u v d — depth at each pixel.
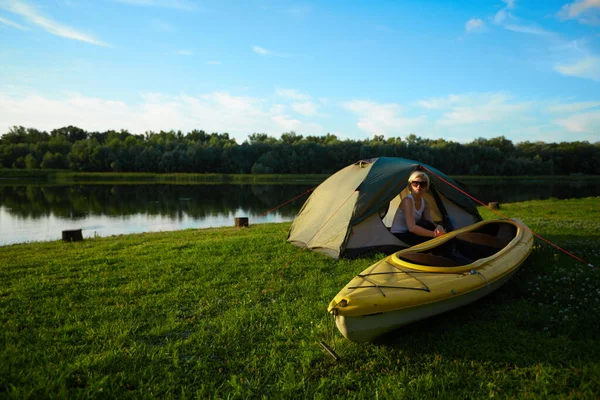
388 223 9.15
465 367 3.34
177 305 4.92
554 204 17.80
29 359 3.60
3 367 3.40
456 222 8.23
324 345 3.60
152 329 4.21
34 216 18.42
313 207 8.46
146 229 14.66
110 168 66.62
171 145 70.75
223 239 9.31
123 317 4.58
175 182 49.91
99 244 9.37
